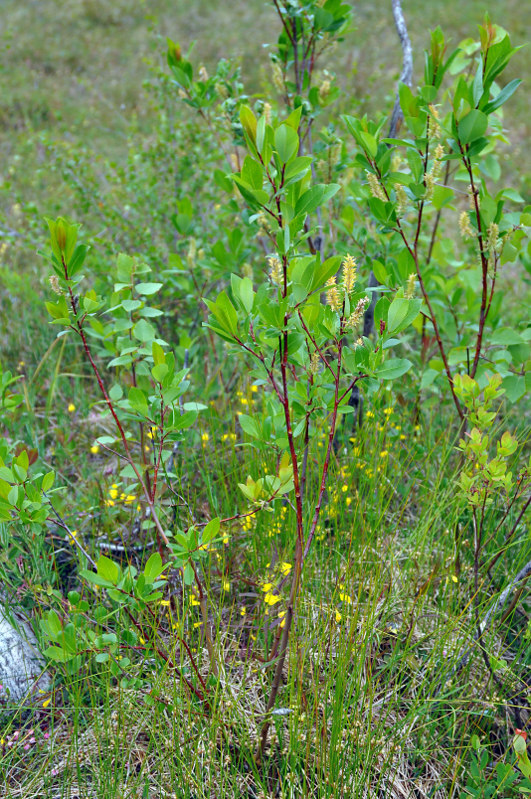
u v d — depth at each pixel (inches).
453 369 142.8
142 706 90.4
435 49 105.6
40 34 503.8
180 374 86.0
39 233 206.1
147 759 88.0
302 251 131.3
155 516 88.0
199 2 578.9
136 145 226.8
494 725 93.9
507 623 105.0
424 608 105.4
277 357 81.4
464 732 90.2
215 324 73.1
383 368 74.5
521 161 332.2
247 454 121.3
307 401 83.1
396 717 92.1
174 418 86.1
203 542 78.3
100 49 484.7
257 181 70.7
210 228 189.9
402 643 101.4
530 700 88.4
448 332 138.1
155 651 88.0
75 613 82.7
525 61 460.4
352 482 115.6
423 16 537.6
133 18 545.6
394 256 137.9
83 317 87.4
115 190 201.6
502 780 77.9
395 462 122.5
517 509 119.6
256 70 426.3
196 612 101.9
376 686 91.7
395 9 135.3
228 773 83.7
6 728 87.1
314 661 92.5
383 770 83.1
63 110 384.5
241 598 108.3
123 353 96.8
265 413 117.9
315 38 134.0
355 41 468.1
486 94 94.3
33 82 424.2
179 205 158.7
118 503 120.5
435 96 105.0
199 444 136.5
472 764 82.8
